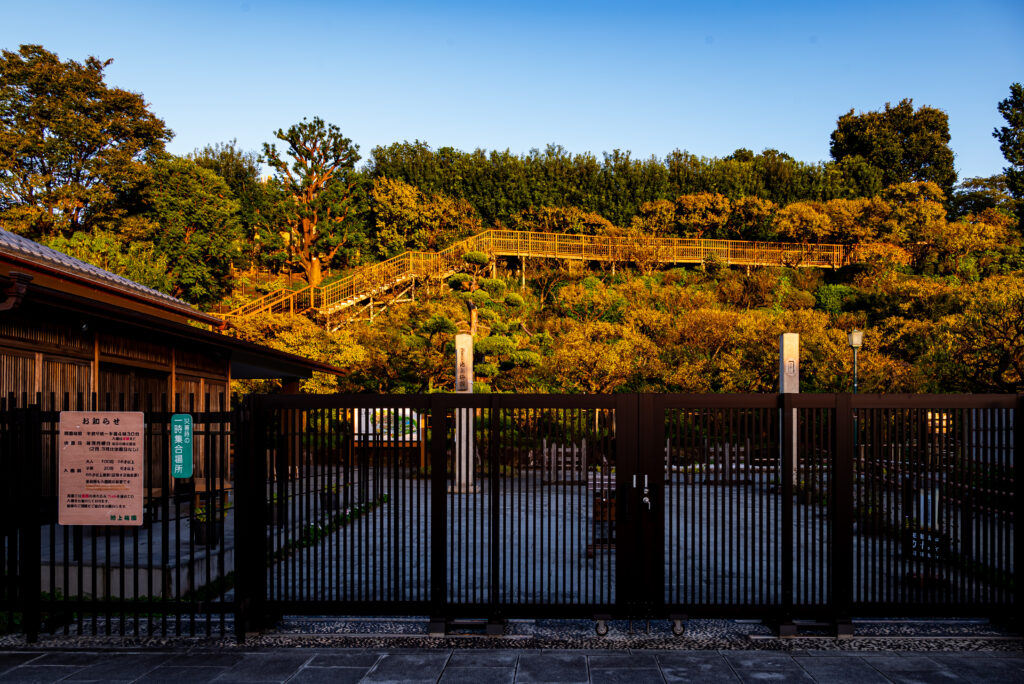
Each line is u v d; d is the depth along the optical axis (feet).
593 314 107.55
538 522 34.55
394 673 16.62
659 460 19.65
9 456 19.92
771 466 20.08
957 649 18.22
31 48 124.98
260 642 19.07
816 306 120.67
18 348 28.99
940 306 100.01
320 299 115.03
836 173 186.80
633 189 165.68
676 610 19.39
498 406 19.93
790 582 19.35
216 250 123.65
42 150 119.55
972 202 195.93
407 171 163.12
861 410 19.95
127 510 19.72
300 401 20.03
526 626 20.40
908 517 19.98
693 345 93.50
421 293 110.32
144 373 39.40
